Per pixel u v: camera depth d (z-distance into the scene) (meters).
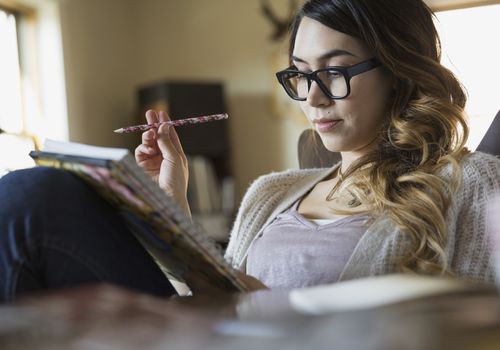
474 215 1.19
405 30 1.29
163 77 4.70
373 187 1.24
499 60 3.25
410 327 0.45
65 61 3.81
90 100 4.08
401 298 0.55
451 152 1.27
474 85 3.29
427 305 0.52
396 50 1.28
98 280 0.89
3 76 3.50
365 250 1.18
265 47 4.43
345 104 1.27
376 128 1.32
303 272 1.22
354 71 1.26
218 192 4.30
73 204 0.90
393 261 1.16
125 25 4.60
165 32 4.69
